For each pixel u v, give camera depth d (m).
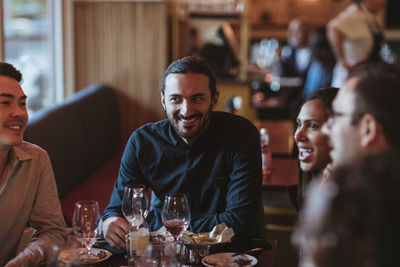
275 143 4.44
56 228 2.03
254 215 2.04
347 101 0.97
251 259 1.71
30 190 2.01
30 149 2.02
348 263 0.79
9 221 1.96
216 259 1.70
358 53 5.11
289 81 7.59
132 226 1.80
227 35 5.35
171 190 2.18
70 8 4.72
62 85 4.75
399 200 0.77
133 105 4.89
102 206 3.27
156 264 1.41
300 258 1.53
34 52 4.29
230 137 2.10
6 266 1.79
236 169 2.09
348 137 0.97
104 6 4.76
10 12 3.81
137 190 1.87
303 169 1.78
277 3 9.13
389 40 8.85
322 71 5.91
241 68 5.43
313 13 9.13
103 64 4.84
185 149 2.11
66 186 3.41
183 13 5.31
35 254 1.89
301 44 7.38
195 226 2.02
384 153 0.83
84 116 3.91
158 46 4.79
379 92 0.93
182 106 1.99
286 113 6.70
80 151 3.70
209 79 2.02
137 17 4.77
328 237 0.79
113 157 4.64
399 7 8.70
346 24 5.09
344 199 0.79
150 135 2.16
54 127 3.29
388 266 0.77
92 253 1.78
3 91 1.85
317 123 1.71
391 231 0.77
